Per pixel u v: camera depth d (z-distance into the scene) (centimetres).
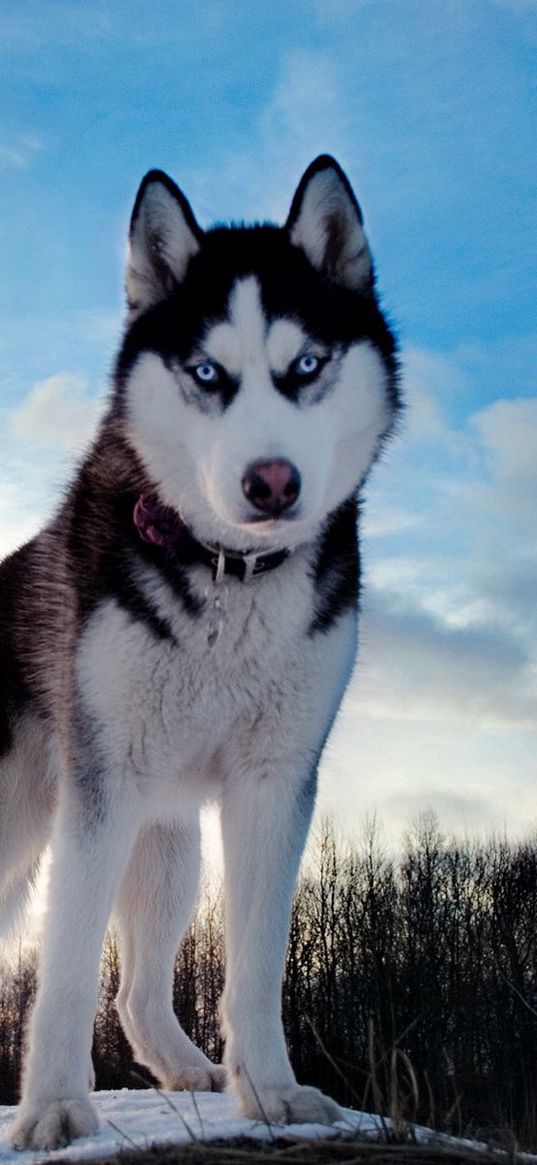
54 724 142
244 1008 121
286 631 122
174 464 121
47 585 141
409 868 693
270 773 126
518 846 689
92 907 119
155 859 150
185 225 125
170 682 122
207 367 118
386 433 127
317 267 126
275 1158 106
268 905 123
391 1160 106
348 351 121
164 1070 146
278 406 115
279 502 111
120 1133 114
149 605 121
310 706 125
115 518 126
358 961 638
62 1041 117
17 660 145
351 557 128
